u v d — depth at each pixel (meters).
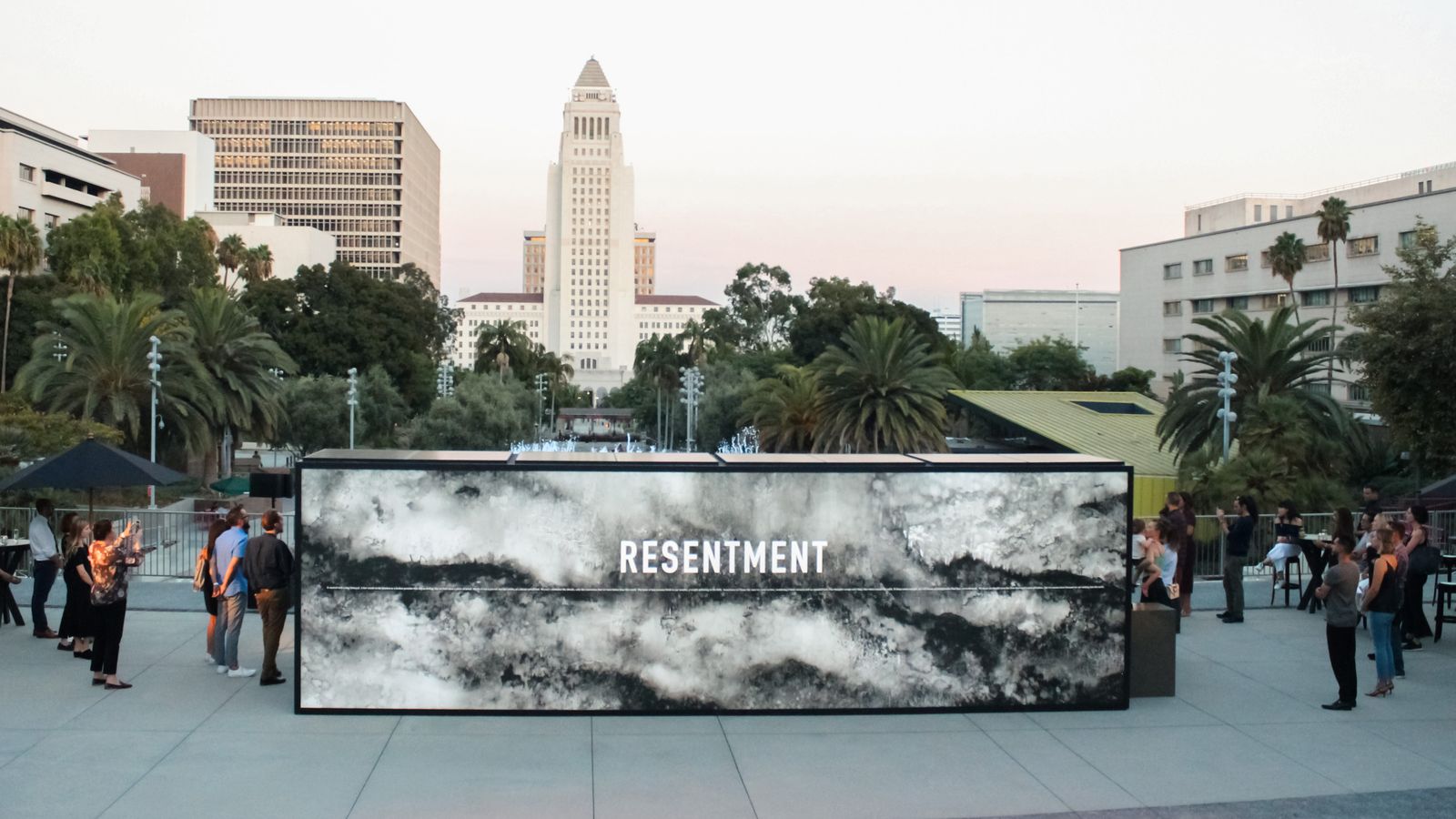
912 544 11.45
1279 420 32.38
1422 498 16.17
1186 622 15.99
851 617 11.40
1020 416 54.59
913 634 11.45
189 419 44.59
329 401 61.00
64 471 14.35
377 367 67.00
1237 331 38.84
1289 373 38.00
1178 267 91.38
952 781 9.45
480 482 11.13
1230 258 85.50
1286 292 79.56
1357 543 16.39
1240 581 15.93
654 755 10.02
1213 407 38.38
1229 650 14.25
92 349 42.03
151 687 12.00
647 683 11.26
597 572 11.20
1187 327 90.44
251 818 8.36
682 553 11.26
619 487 11.23
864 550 11.41
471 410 67.81
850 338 46.94
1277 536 17.34
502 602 11.16
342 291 77.38
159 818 8.32
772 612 11.34
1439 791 9.21
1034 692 11.54
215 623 13.00
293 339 74.12
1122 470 11.63
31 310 60.81
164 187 135.38
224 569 12.52
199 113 199.25
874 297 95.81
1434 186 86.19
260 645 13.97
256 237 143.88
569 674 11.20
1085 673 11.58
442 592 11.11
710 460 11.66
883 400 45.56
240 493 38.28
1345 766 9.84
